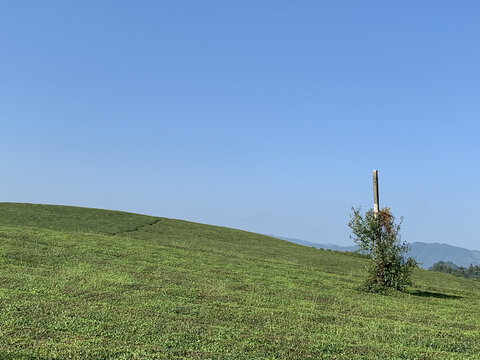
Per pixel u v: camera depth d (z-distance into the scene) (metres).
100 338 17.00
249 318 21.77
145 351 15.70
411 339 19.86
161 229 70.81
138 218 78.94
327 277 40.34
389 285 36.34
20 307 21.00
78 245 41.56
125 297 24.47
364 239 37.22
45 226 60.44
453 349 18.91
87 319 19.52
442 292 42.16
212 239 67.69
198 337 17.88
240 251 56.81
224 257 45.88
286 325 21.00
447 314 27.77
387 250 36.47
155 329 18.56
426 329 22.09
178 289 27.61
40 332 17.31
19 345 15.62
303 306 26.27
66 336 17.03
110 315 20.39
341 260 61.09
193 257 43.16
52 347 15.57
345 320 23.16
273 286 32.19
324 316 23.62
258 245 68.44
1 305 21.23
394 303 30.36
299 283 34.97
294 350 16.97
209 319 21.06
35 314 19.94
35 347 15.48
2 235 42.50
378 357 16.80
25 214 67.31
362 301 29.77
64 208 78.00
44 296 23.84
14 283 26.30
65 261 34.47
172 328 18.89
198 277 32.91
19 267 30.88
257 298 27.36
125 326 18.78
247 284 31.88
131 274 31.56
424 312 27.66
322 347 17.55
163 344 16.75
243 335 18.58
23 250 36.28
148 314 21.05
